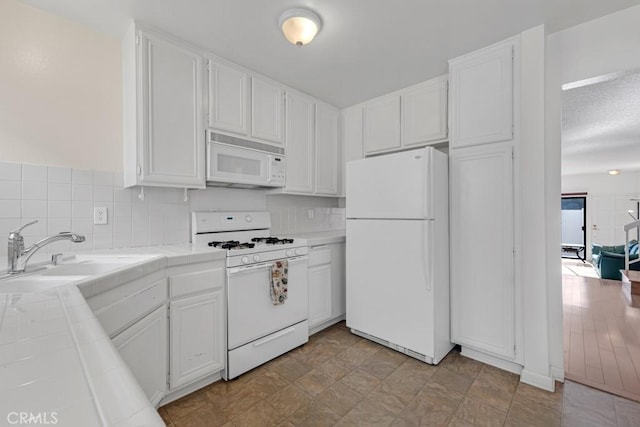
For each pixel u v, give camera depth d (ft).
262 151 8.14
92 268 5.11
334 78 8.47
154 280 5.10
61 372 1.40
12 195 5.31
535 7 5.59
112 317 4.05
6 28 5.35
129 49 6.17
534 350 6.18
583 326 9.71
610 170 23.68
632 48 5.68
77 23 6.02
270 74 8.20
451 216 7.45
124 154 6.53
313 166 9.76
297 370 6.77
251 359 6.72
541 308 6.10
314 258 8.54
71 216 5.93
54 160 5.78
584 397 5.78
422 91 8.68
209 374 6.10
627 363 7.16
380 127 9.73
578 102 10.01
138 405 1.14
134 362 4.56
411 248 7.22
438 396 5.82
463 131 7.22
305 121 9.47
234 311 6.45
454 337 7.41
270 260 7.19
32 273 4.31
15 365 1.45
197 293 5.93
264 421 5.16
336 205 12.39
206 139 6.98
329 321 9.38
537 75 6.15
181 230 7.55
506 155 6.59
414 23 6.03
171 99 6.37
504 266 6.60
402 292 7.41
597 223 25.41
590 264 23.49
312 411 5.41
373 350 7.73
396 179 7.51
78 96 6.06
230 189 8.59
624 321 10.18
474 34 6.43
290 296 7.64
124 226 6.61
